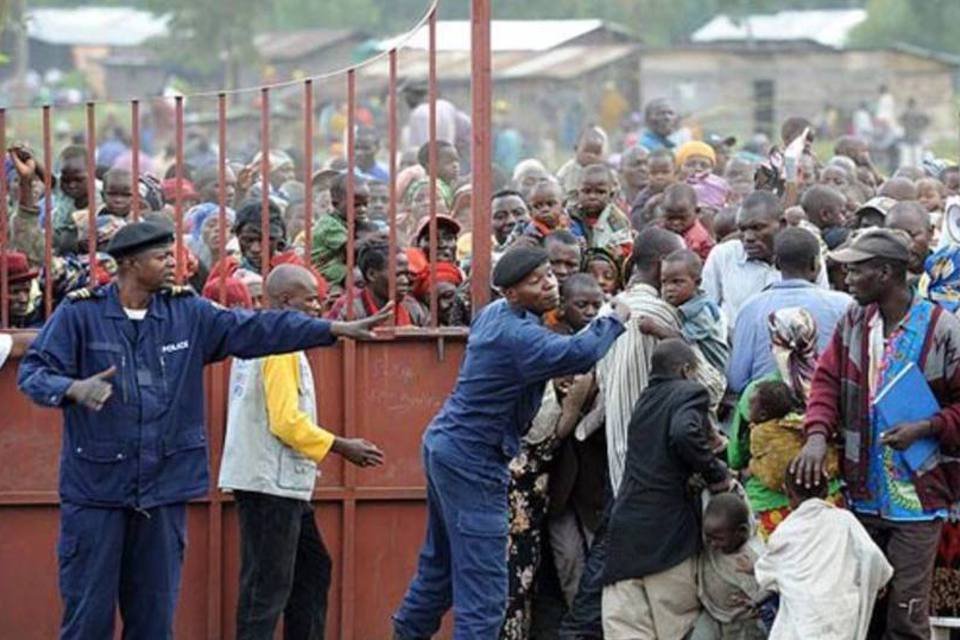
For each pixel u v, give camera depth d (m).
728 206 20.47
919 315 14.66
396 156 16.34
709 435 15.34
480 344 14.93
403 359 16.27
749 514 15.37
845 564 14.60
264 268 16.38
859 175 24.73
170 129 56.78
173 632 15.52
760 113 58.84
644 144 28.19
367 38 79.00
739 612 15.41
